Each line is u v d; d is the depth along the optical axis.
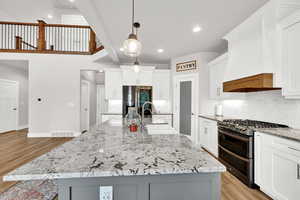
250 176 2.21
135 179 0.91
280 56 2.04
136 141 1.48
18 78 6.45
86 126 6.69
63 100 5.31
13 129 6.24
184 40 3.57
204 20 2.68
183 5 2.26
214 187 0.95
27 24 5.14
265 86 2.12
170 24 2.83
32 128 5.19
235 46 2.90
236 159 2.52
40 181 1.86
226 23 2.75
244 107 3.25
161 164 0.94
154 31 3.12
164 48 4.10
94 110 7.62
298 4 2.04
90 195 0.89
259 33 2.29
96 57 5.12
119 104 5.41
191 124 4.50
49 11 6.24
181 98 4.79
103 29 2.99
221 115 4.00
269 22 2.16
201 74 4.32
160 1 2.18
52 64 5.28
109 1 2.19
